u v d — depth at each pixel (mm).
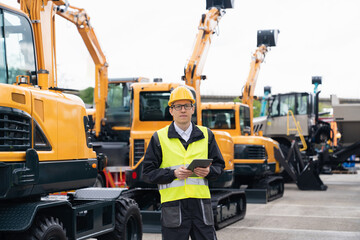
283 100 20969
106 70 13977
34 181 4855
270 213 11406
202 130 4281
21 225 4652
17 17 5387
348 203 13445
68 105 5688
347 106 18281
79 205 5781
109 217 6332
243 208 10625
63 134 5535
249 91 19094
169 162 4168
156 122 10000
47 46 9062
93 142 13078
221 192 10094
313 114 20859
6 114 4680
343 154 19016
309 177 17641
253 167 14180
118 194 6543
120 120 14211
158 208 9586
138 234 6945
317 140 20812
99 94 13820
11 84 5227
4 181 4562
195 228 4137
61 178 5422
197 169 3963
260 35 19484
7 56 5203
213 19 13898
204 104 15445
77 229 5758
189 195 4086
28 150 4820
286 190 17812
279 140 21250
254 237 8336
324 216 10883
